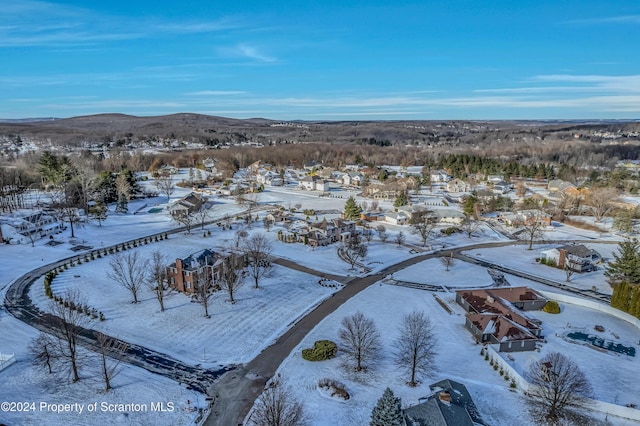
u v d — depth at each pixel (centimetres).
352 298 7212
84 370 4975
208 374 5012
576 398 4497
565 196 14988
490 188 17988
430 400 4097
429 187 19462
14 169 17525
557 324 6594
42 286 7338
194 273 7188
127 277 7850
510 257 9719
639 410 4372
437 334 6088
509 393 4778
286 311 6681
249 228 11581
